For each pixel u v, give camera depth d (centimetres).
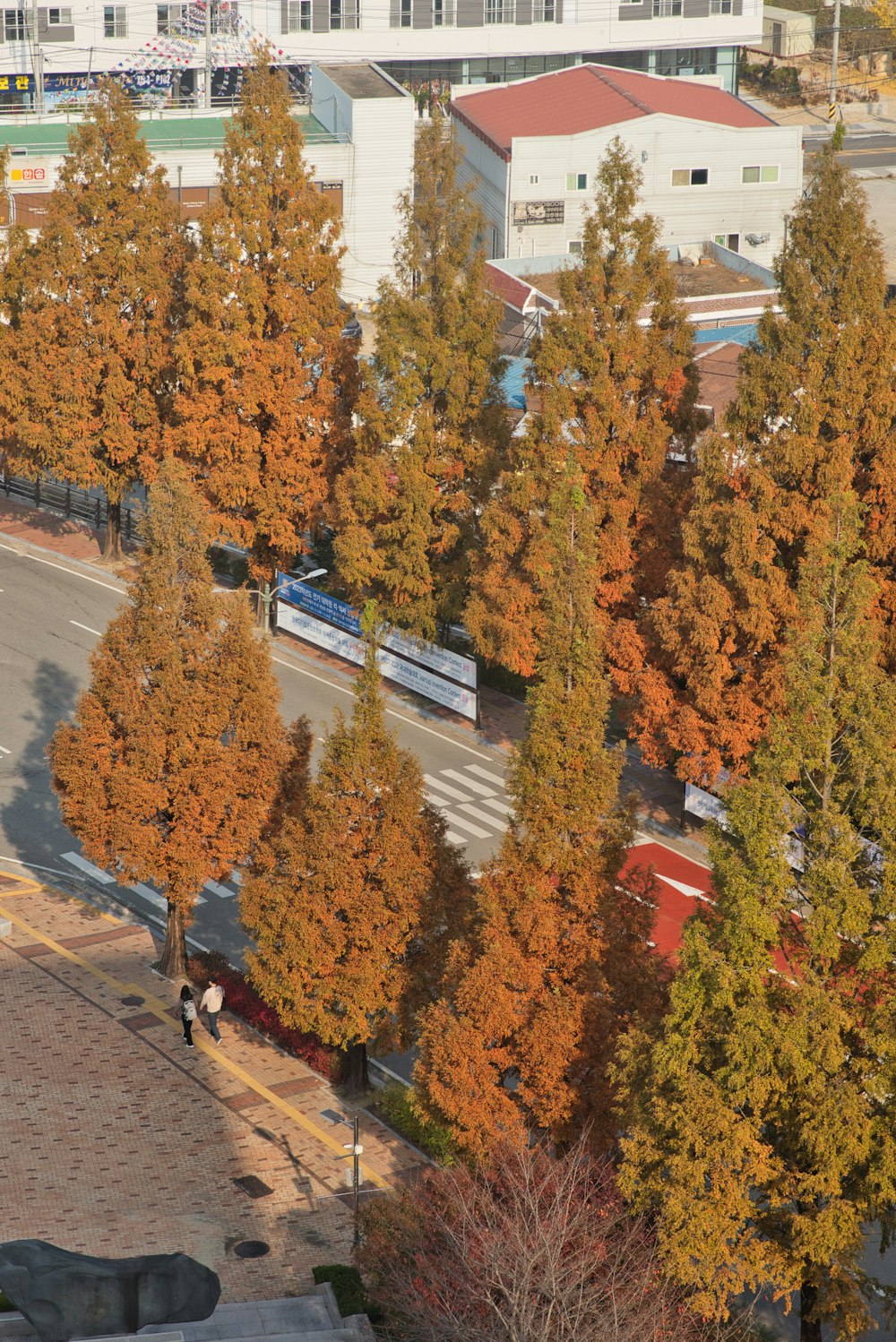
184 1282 3047
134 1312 3031
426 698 6481
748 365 5269
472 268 6175
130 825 4425
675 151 10256
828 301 5141
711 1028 3097
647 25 13125
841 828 3083
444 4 12800
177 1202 3712
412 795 3975
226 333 6494
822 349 5150
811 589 3941
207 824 4450
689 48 13350
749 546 5091
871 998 3108
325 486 6575
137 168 6981
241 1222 3656
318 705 6388
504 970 3428
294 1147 3962
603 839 3550
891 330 5116
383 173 10319
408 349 6175
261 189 6431
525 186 10212
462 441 6228
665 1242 3019
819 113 14975
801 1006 3025
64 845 5512
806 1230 2997
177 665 4397
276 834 4491
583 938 3472
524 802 3491
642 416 5872
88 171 6944
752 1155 3014
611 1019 3447
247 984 4609
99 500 8081
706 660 5128
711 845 3170
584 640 3478
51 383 7000
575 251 10350
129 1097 4109
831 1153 2966
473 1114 3428
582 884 3462
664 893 5228
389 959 4000
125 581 7306
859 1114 2948
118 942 4909
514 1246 2952
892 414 5122
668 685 5403
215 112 11206
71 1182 3756
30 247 7319
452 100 11612
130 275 6931
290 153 6475
